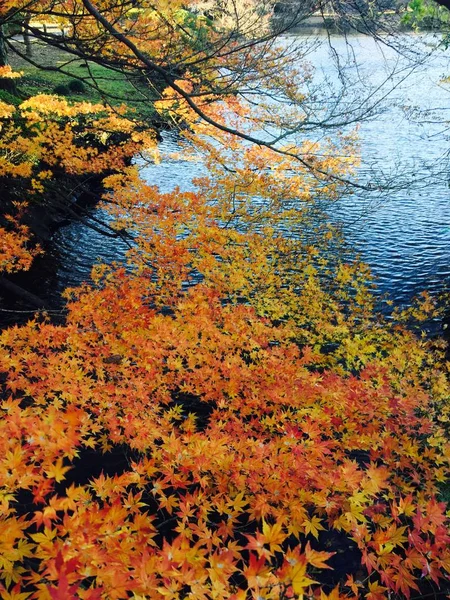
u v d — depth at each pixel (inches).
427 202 563.5
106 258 454.6
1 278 321.7
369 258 425.7
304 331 269.7
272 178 321.1
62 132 416.5
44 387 191.8
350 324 278.2
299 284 320.2
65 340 220.7
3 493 91.4
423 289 386.0
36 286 393.1
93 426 167.2
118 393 185.9
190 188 609.3
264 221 344.2
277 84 210.7
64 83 821.2
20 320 338.3
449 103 652.1
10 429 101.1
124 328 224.8
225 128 201.8
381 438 177.3
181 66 204.7
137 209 355.9
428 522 102.1
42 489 88.4
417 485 180.7
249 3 192.7
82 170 445.1
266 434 185.2
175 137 784.9
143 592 75.1
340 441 179.9
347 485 122.2
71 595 60.0
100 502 164.9
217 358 217.9
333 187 289.4
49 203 464.8
